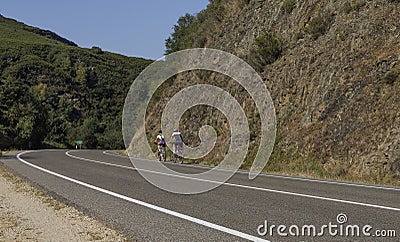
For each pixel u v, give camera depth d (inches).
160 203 402.6
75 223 324.2
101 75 3919.8
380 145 689.0
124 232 294.2
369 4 925.8
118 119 3132.4
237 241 269.0
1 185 528.1
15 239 277.1
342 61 865.5
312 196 442.6
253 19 1285.7
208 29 1505.9
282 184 552.7
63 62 3944.4
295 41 1054.4
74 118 3319.4
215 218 335.3
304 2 1110.4
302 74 946.1
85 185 528.1
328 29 981.8
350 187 525.0
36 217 345.1
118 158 1079.6
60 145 2682.1
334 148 756.0
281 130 895.1
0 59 3754.9
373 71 794.8
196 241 269.6
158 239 275.0
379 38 840.3
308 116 851.4
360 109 763.4
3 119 2267.5
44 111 2500.0
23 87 2482.8
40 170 714.8
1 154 1114.1
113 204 398.0
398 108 709.3
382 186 545.3
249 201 411.5
